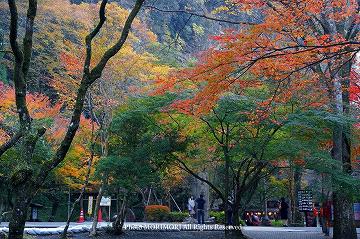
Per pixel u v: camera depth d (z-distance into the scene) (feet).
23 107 18.26
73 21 67.10
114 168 43.57
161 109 41.70
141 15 83.51
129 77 48.03
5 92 61.67
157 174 49.60
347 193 41.14
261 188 91.91
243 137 44.65
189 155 50.31
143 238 47.62
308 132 43.88
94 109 53.11
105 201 77.20
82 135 60.49
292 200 86.94
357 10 34.17
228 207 53.42
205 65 28.86
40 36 73.92
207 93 30.19
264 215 91.56
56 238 44.57
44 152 49.39
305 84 35.70
